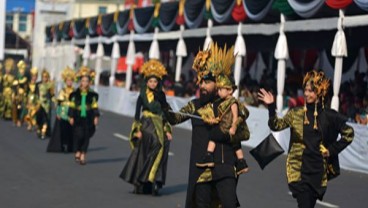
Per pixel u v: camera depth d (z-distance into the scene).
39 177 17.83
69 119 21.05
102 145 26.31
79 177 18.00
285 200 15.52
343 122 10.66
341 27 24.41
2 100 37.12
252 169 20.95
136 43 50.12
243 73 40.69
